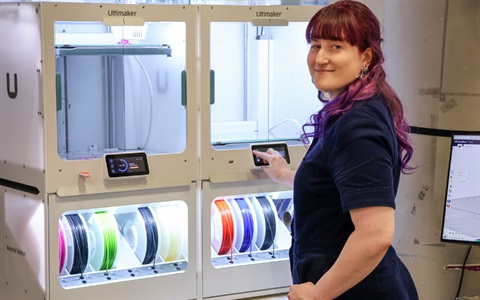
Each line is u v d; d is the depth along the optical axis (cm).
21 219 264
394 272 201
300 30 301
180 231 278
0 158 273
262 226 292
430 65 265
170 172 265
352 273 183
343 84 198
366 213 181
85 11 243
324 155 194
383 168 182
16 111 258
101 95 271
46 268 250
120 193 257
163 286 270
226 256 291
